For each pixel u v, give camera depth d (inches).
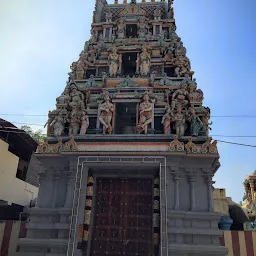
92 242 666.2
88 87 844.0
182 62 882.8
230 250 676.7
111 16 1063.6
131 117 840.3
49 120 796.6
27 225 668.1
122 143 697.0
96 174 723.4
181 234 619.8
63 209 657.0
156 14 1045.8
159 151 660.7
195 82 824.3
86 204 668.1
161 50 932.6
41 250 646.5
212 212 635.5
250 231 689.0
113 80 848.3
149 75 852.6
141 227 668.7
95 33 1043.9
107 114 767.7
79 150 690.8
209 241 615.5
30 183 1146.0
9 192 909.2
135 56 932.0
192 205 649.6
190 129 745.6
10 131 953.5
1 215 945.5
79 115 786.8
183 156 666.2
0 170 856.9
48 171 730.8
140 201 695.1
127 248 654.5
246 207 1184.2
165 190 633.0
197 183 676.1
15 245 716.0
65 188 704.4
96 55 948.6
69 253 603.2
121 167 686.5
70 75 898.7
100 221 687.1
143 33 991.6
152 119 753.6
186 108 788.6
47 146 722.2
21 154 1116.5
